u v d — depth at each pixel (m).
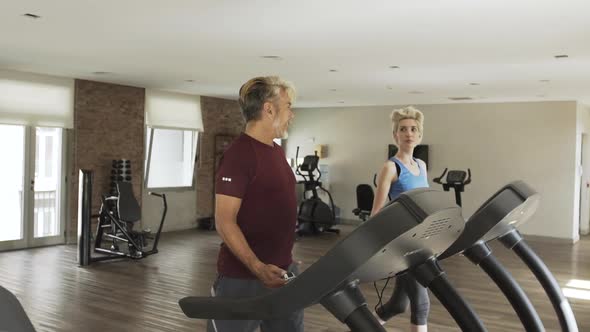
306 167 10.57
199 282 6.27
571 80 7.42
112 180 8.94
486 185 10.51
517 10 4.03
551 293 2.14
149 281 6.26
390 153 11.35
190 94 10.49
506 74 7.03
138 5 4.16
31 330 0.94
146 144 9.83
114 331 4.48
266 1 3.95
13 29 5.12
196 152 10.76
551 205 9.96
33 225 8.28
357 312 1.25
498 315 5.14
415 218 1.12
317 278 1.19
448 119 10.84
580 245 9.57
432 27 4.62
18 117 7.90
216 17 4.46
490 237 1.96
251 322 2.05
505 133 10.33
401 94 9.48
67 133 8.59
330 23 4.56
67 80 8.48
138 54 6.29
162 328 4.59
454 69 6.75
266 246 2.05
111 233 8.08
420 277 1.47
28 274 6.50
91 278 6.34
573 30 4.62
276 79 2.05
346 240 1.15
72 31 5.16
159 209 10.12
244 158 1.97
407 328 4.68
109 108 9.08
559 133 9.88
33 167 8.23
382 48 5.57
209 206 11.04
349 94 9.66
